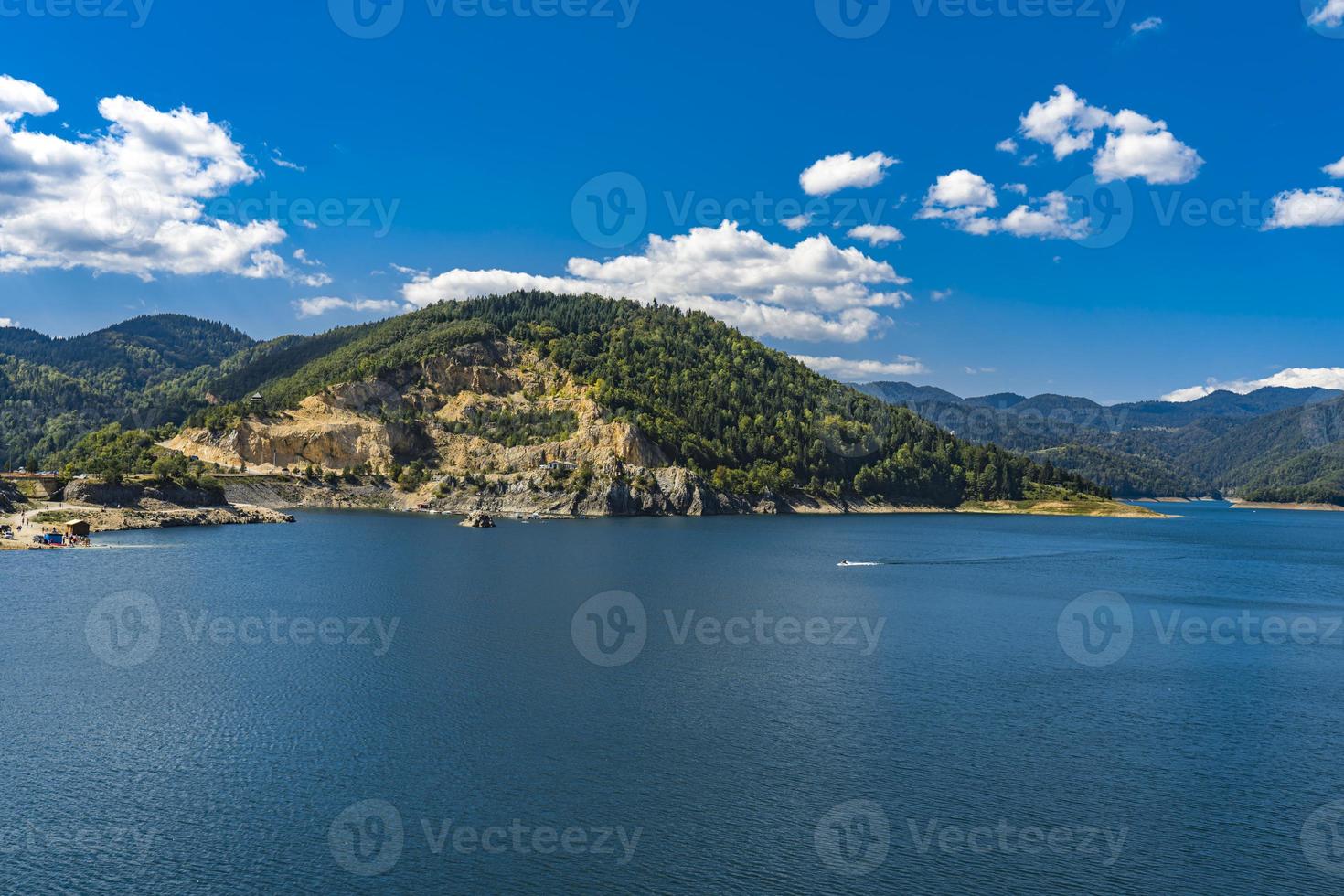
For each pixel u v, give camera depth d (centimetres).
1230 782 5488
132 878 4166
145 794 5025
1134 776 5547
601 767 5484
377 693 6875
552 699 6819
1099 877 4334
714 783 5294
